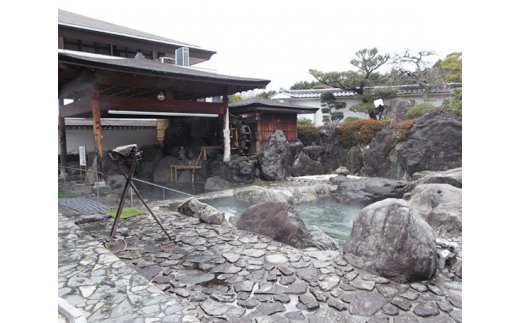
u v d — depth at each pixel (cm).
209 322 278
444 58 1470
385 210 390
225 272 377
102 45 1334
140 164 1317
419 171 1177
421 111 1352
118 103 957
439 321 278
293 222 487
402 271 347
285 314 289
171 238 498
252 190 986
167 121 1469
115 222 491
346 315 287
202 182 1274
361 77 1518
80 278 352
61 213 628
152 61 1244
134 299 310
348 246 404
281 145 1268
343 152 1448
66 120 1243
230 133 1345
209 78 1045
